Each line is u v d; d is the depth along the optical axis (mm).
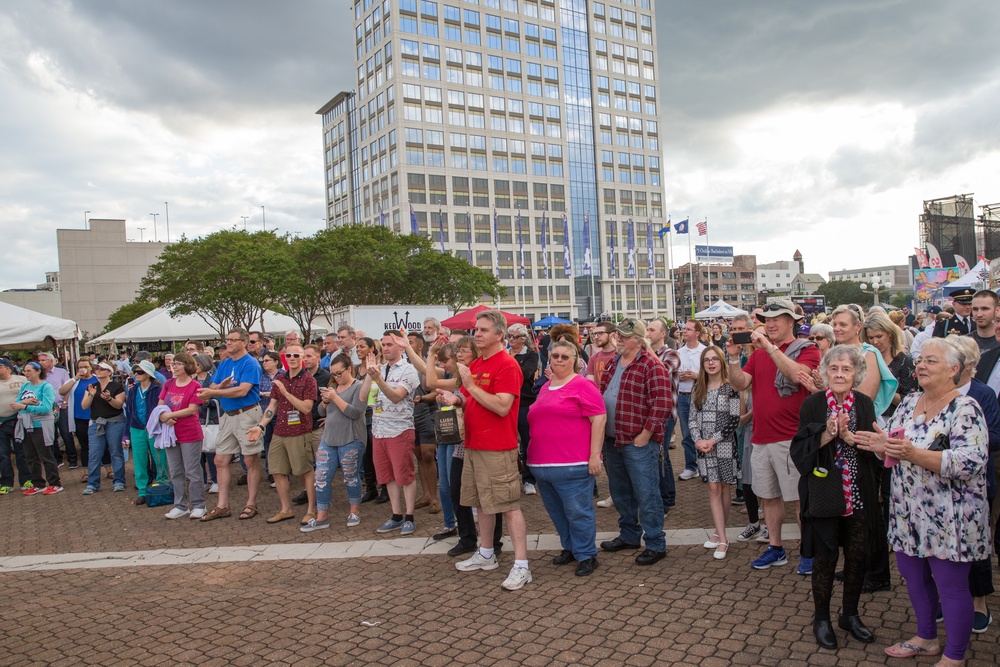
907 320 15430
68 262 87938
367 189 82188
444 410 5816
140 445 8766
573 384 5102
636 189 92750
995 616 3982
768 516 4992
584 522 5094
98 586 5469
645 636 3930
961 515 3238
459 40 78312
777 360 4617
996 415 3729
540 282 82688
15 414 9656
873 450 3363
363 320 21781
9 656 4062
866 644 3686
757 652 3652
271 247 35188
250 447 7543
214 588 5270
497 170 80312
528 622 4227
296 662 3812
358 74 83188
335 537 6574
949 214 42719
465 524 5785
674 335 12789
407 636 4098
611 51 91500
